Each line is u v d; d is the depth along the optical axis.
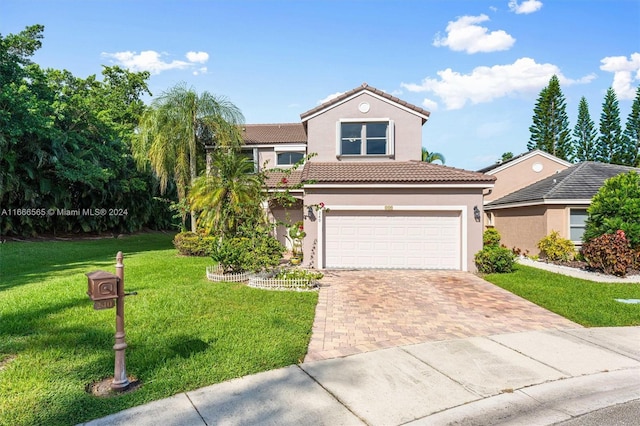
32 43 22.03
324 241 13.42
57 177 22.38
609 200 13.19
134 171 27.27
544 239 16.02
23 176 20.67
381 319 7.31
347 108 16.19
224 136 18.31
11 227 20.91
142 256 16.30
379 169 14.46
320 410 3.88
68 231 25.36
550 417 3.85
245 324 6.52
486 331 6.63
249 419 3.68
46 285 9.66
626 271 12.22
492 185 12.70
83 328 6.18
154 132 17.91
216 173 13.07
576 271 13.11
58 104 20.28
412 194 13.11
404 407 3.98
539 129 37.78
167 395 4.12
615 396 4.30
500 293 9.63
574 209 16.19
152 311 7.17
